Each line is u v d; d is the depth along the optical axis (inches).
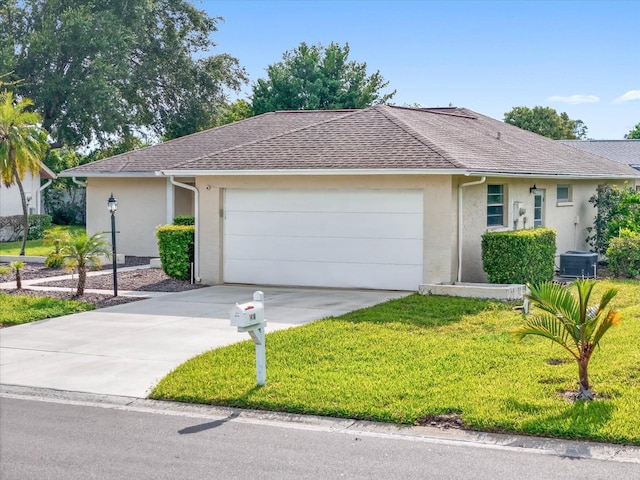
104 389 355.3
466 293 568.1
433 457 263.3
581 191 880.3
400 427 297.1
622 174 933.2
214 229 677.9
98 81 1494.8
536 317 337.7
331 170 605.0
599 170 872.3
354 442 280.5
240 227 673.0
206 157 682.2
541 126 2437.3
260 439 285.1
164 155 989.8
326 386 339.6
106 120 1529.3
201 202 682.2
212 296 613.3
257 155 663.1
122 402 337.4
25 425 304.7
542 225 781.3
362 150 632.4
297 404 317.4
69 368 392.2
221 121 1870.1
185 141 1032.2
